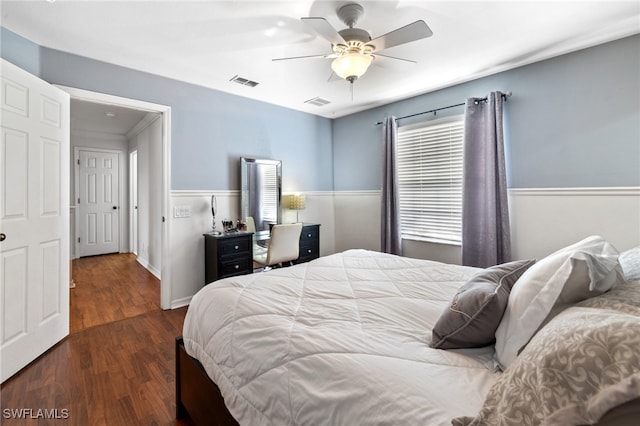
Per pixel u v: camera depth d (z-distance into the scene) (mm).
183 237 3402
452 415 727
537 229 2926
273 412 1006
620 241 2494
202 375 1432
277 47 2615
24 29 2297
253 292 1592
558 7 2082
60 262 2471
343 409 842
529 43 2570
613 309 775
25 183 2127
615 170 2518
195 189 3496
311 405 904
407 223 4062
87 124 5188
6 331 1980
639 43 2404
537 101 2914
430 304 1466
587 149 2646
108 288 3936
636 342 535
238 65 2967
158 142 4148
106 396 1830
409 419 739
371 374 884
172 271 3311
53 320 2393
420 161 3904
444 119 3627
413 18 2209
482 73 3191
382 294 1595
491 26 2318
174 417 1670
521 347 899
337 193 4992
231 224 3635
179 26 2293
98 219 5938
